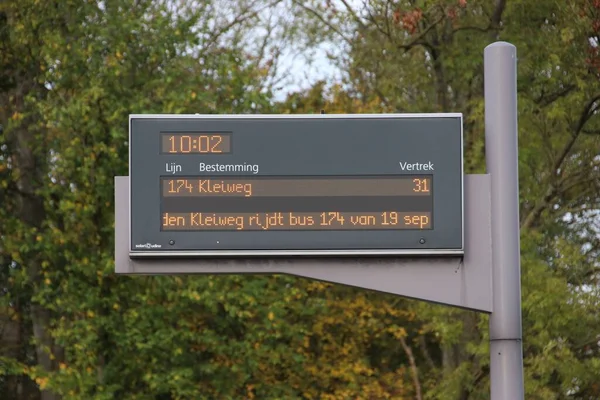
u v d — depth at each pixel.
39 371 32.56
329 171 16.53
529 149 32.94
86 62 33.56
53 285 33.34
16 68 36.34
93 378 32.16
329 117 16.59
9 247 33.66
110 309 33.25
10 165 37.41
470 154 34.25
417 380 38.22
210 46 42.91
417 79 37.12
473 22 35.88
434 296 16.55
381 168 16.53
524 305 29.53
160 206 16.42
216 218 16.41
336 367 38.38
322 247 16.36
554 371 30.88
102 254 32.66
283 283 36.41
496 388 16.62
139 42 34.69
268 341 36.25
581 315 29.64
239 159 16.53
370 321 39.38
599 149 33.84
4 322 37.97
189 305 35.16
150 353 33.62
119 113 32.84
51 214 34.66
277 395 37.12
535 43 33.88
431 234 16.45
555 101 32.41
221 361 36.62
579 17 31.75
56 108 32.31
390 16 35.75
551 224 35.41
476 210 16.83
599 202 37.38
